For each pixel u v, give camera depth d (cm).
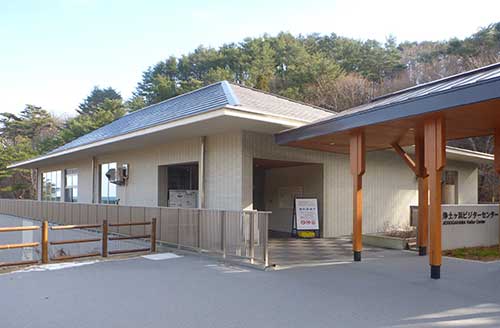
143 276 718
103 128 2009
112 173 1616
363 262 870
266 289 622
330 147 1123
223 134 1172
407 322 465
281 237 1333
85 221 1421
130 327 449
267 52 3891
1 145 3825
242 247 840
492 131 880
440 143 702
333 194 1376
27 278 702
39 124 4669
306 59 3672
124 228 1222
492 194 2573
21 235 1945
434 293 600
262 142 1171
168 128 1085
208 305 535
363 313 500
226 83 1364
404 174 1645
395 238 1105
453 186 1916
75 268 797
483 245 1154
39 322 464
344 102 3156
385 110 733
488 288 634
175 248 1033
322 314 496
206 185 1224
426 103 655
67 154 1711
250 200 1128
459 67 3103
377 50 3900
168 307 526
